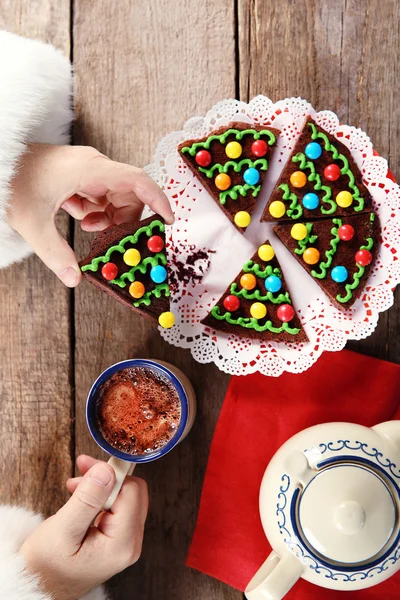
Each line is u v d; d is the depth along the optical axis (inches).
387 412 26.7
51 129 27.2
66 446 28.5
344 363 26.9
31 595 24.7
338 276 26.3
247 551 27.1
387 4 27.4
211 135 27.0
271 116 27.0
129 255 25.6
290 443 24.7
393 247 26.4
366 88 27.5
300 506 23.4
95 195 26.2
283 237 27.1
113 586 28.3
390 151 27.5
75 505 24.6
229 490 27.4
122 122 28.1
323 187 26.7
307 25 27.6
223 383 28.0
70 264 25.3
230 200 27.0
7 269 28.5
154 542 28.2
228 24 27.8
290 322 26.7
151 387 25.8
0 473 28.6
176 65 28.0
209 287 27.2
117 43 28.1
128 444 25.6
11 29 28.4
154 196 25.0
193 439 28.1
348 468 23.2
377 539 22.9
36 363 28.5
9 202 25.3
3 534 26.2
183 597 28.0
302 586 26.8
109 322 28.4
